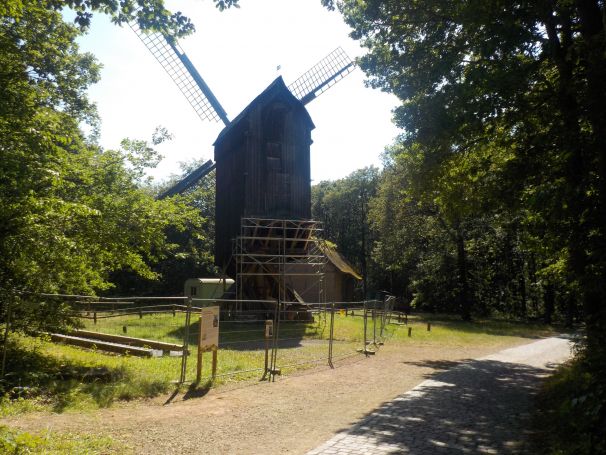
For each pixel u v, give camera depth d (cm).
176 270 5088
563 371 1201
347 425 766
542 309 5044
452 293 4438
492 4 1105
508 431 743
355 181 7762
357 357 1563
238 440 676
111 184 1245
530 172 1166
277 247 2877
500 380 1231
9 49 1073
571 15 1088
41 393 834
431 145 1362
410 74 1453
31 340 1330
